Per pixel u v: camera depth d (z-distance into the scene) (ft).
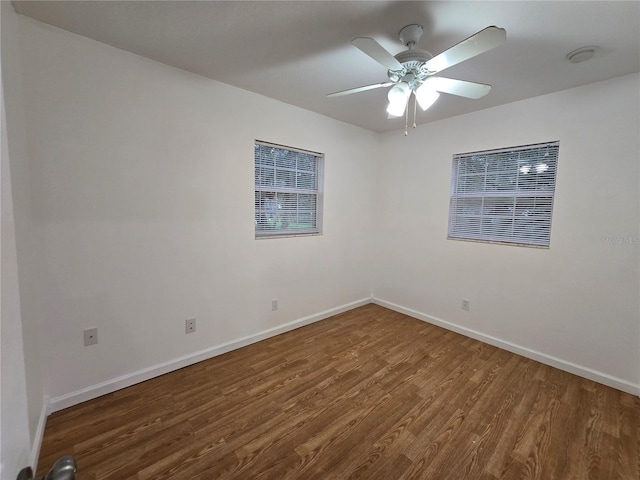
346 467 4.92
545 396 6.89
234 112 8.18
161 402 6.40
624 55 6.05
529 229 8.75
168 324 7.49
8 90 4.38
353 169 11.84
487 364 8.27
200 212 7.79
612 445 5.47
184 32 5.65
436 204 10.85
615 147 7.13
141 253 6.92
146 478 4.64
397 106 5.80
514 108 8.72
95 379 6.49
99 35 5.79
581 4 4.61
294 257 10.23
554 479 4.78
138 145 6.68
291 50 6.25
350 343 9.41
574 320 7.89
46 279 5.74
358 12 4.98
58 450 5.09
